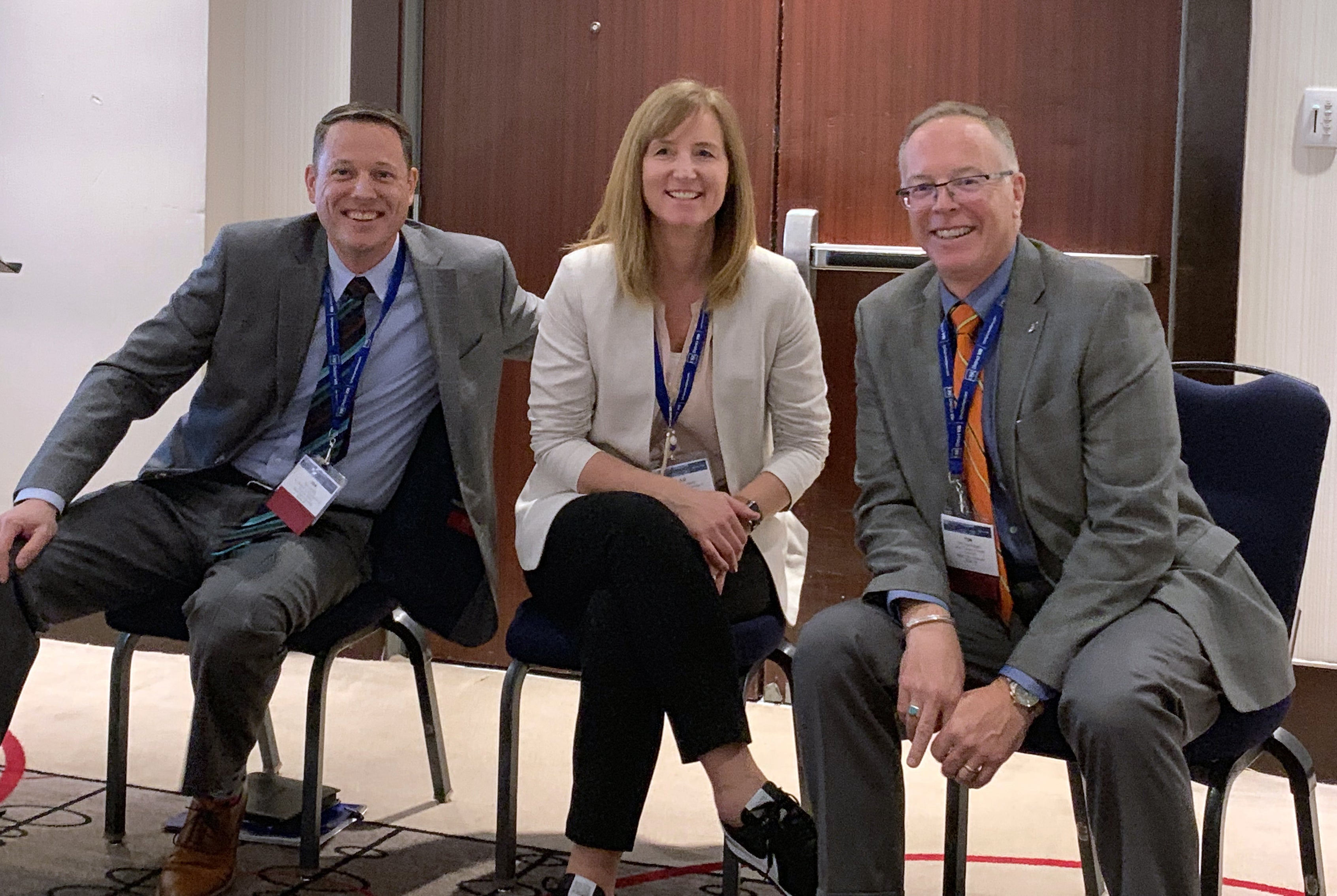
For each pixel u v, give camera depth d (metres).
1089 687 1.50
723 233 2.03
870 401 1.88
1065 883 2.10
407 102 3.18
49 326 3.35
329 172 2.10
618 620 1.75
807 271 2.97
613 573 1.76
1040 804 2.47
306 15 3.23
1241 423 1.79
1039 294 1.73
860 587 3.05
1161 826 1.47
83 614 2.04
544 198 3.16
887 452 1.85
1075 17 2.84
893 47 2.94
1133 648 1.53
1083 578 1.62
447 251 2.22
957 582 1.81
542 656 1.91
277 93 3.28
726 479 2.06
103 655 3.29
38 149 3.32
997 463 1.74
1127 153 2.83
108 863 2.05
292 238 2.16
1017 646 1.63
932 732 1.60
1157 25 2.79
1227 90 2.68
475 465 2.19
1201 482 1.80
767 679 3.12
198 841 1.94
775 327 2.03
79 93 3.28
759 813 1.71
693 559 1.77
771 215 3.04
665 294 2.05
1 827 2.18
